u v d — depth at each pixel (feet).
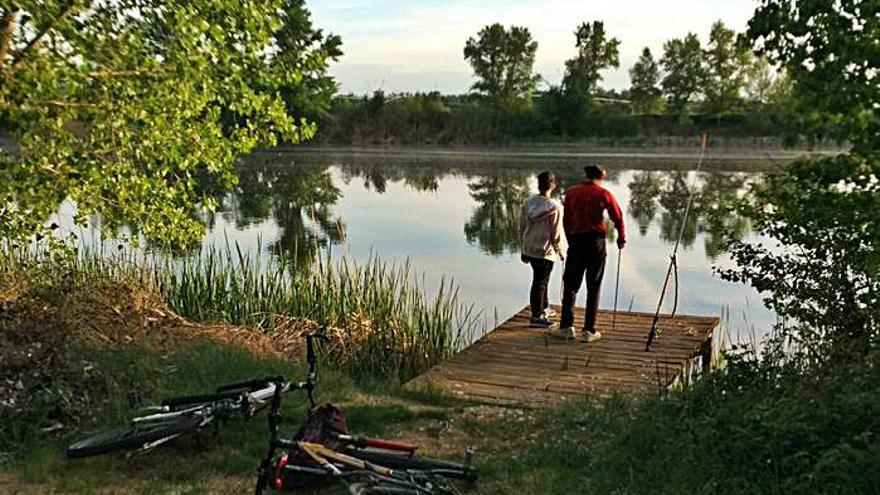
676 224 83.25
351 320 36.50
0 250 30.14
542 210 34.76
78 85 23.99
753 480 17.21
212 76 27.48
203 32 26.07
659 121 215.72
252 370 26.81
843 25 19.03
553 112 223.10
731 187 111.86
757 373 23.16
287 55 30.19
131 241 30.01
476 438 21.93
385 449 19.19
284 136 30.04
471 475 18.43
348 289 40.09
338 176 141.90
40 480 18.30
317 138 225.76
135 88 25.45
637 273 59.77
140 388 23.81
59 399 21.62
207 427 20.99
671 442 19.56
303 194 112.27
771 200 22.48
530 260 35.47
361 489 15.75
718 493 17.16
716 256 65.46
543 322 35.83
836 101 18.90
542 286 35.55
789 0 19.70
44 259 34.83
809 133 19.81
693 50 202.59
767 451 17.51
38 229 28.66
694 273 59.26
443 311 38.73
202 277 42.06
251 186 122.31
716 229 25.12
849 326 22.35
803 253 23.50
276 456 19.52
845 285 22.41
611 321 37.09
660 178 127.54
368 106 234.17
